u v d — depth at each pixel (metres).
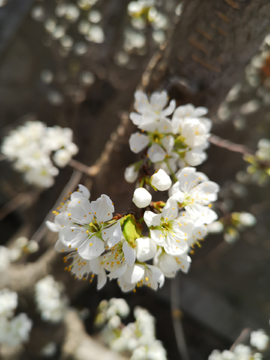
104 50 0.37
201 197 0.12
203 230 0.12
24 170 0.25
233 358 0.24
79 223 0.10
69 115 0.39
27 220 0.40
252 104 0.36
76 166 0.22
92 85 0.35
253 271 0.53
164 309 0.47
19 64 0.48
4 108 0.50
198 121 0.12
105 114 0.35
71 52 0.45
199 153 0.13
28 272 0.30
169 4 0.36
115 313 0.29
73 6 0.38
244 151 0.18
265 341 0.24
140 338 0.30
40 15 0.37
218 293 0.51
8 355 0.34
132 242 0.10
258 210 0.42
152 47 0.29
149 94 0.18
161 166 0.13
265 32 0.14
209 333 0.46
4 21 0.30
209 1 0.14
